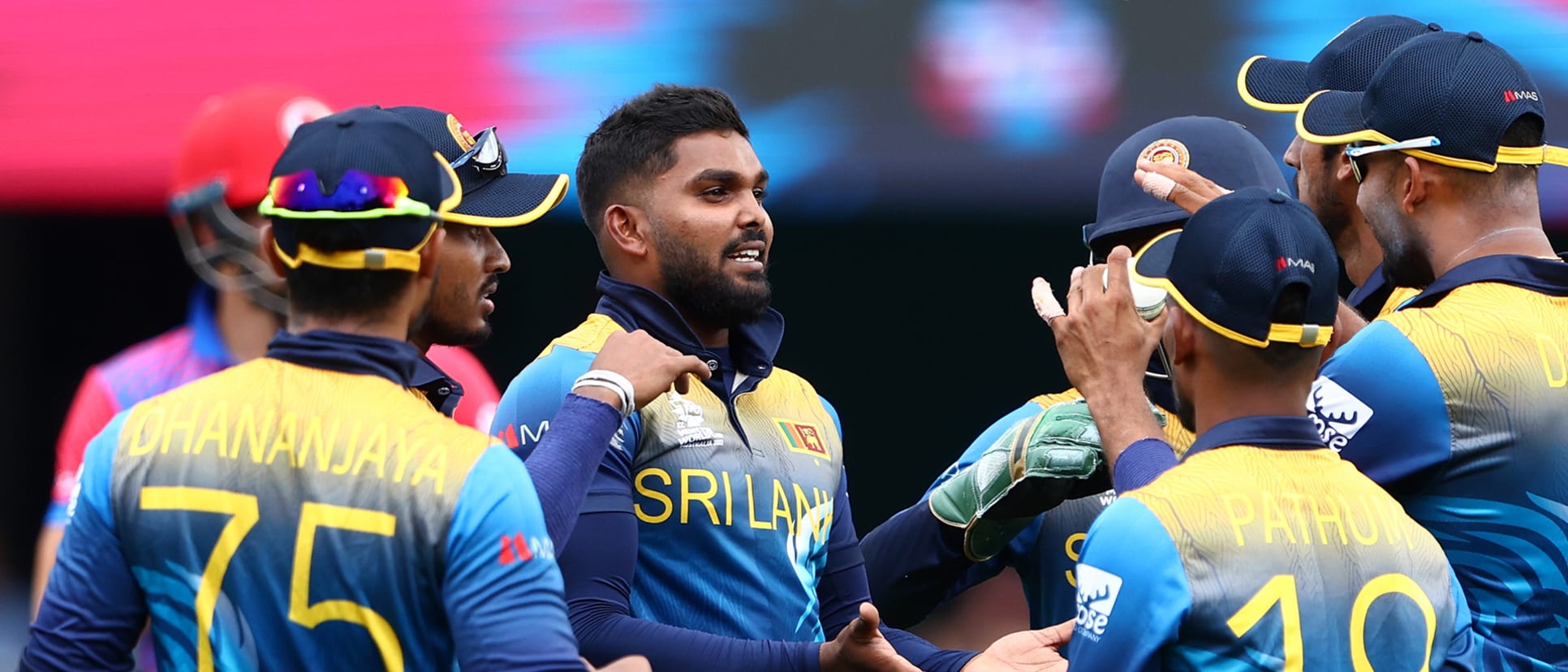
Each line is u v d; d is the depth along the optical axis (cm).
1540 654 858
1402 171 912
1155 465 831
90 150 2177
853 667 832
